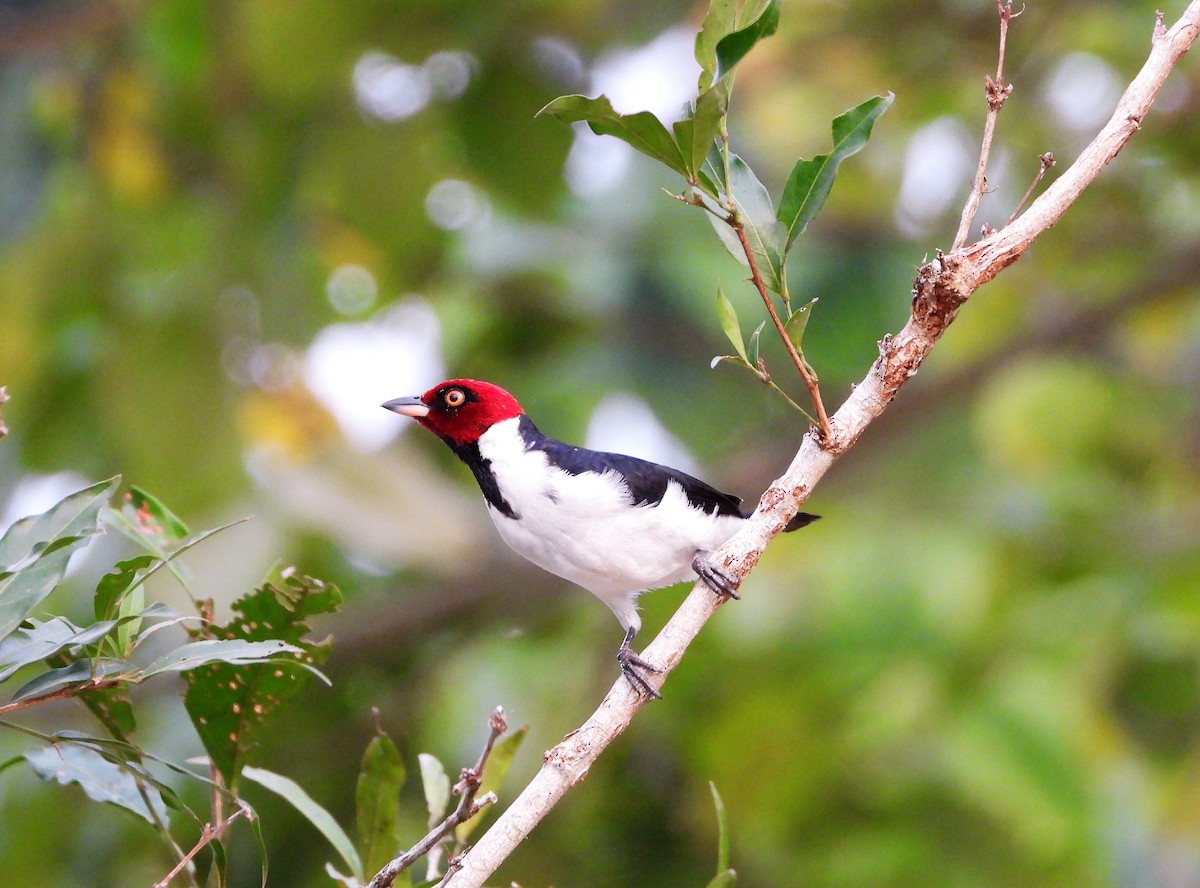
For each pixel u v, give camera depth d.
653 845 11.65
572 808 11.43
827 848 10.96
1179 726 11.66
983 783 10.48
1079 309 14.30
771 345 14.28
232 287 11.66
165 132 12.27
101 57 12.43
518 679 11.67
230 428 11.12
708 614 5.50
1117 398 14.40
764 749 11.27
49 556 4.63
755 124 13.98
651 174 14.23
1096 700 11.12
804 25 14.04
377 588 13.91
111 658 4.69
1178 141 14.02
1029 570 12.66
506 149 12.47
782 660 11.70
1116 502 13.36
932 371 15.50
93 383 11.27
